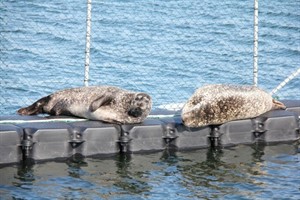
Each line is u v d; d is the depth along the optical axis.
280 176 23.98
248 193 22.50
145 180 23.47
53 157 24.70
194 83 39.22
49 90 37.25
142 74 40.88
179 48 47.09
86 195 22.11
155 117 26.89
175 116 27.06
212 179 23.67
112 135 25.30
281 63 44.31
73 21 54.31
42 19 54.50
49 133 24.61
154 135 25.78
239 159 25.53
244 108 26.33
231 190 22.73
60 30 51.19
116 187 22.83
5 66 41.31
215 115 26.02
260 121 26.94
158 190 22.66
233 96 26.11
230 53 46.09
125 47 47.03
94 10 58.12
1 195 21.84
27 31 50.47
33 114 26.88
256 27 28.78
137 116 25.66
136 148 25.56
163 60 44.06
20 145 24.30
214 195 22.31
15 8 57.88
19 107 34.03
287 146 26.89
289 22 55.00
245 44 48.75
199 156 25.72
